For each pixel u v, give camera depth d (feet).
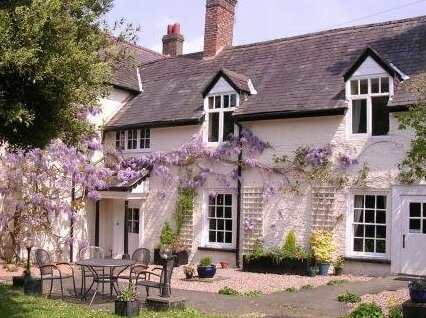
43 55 23.86
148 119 67.92
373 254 52.37
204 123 63.72
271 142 58.75
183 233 64.28
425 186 49.67
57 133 28.07
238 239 59.93
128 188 65.36
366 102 53.83
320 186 55.21
